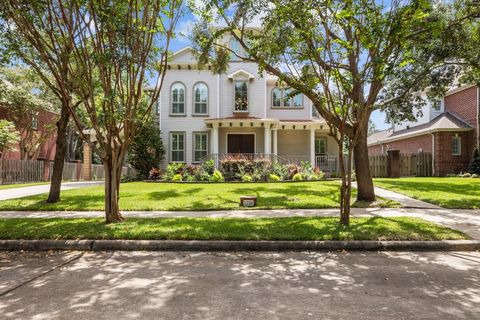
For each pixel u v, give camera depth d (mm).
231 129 22078
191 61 21781
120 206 9648
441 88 12875
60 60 7133
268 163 18500
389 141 29500
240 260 5141
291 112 22906
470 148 22156
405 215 8180
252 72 21969
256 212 8820
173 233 6188
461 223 7285
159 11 6898
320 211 8922
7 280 4199
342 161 6906
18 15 6398
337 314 3164
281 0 6559
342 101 6836
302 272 4504
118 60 6684
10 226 6867
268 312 3213
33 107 23219
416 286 3941
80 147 35812
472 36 9758
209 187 14531
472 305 3385
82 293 3738
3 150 20938
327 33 6238
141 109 7582
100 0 6277
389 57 6543
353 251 5672
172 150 21922
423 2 5527
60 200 10898
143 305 3396
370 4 5973
